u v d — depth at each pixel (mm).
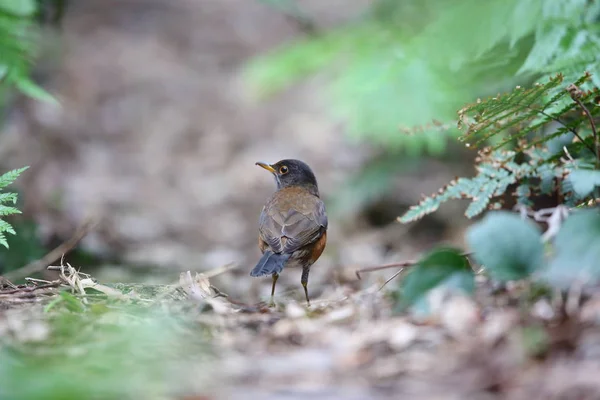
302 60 16562
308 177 13422
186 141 24172
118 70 27094
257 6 31438
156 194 21250
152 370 6410
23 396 5723
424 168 19578
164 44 29516
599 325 6414
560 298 6977
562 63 9219
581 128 9234
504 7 10234
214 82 27250
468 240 7207
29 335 7355
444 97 14797
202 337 7496
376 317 7828
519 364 6090
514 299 7559
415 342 6844
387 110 15031
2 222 9039
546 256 7637
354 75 15562
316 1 30109
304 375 6406
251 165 22766
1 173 18047
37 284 9500
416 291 7367
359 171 20188
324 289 13430
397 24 15844
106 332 7367
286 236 11203
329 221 19203
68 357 6750
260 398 5949
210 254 17297
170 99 26172
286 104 25750
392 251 17703
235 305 9367
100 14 30828
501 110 8453
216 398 5965
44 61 24344
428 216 18750
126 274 14375
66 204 18312
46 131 21531
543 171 8992
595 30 9820
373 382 6180
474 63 12328
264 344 7273
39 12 16141
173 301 8719
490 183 9055
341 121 23016
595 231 6836
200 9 31969
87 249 15297
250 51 28891
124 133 24062
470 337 6773
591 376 5707
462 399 5746
